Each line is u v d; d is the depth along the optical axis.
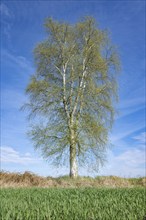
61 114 24.97
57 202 7.80
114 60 26.66
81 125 24.27
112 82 26.11
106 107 25.38
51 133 24.20
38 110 25.30
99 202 7.80
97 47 26.31
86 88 25.59
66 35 26.61
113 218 5.53
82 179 20.91
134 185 19.81
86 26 26.55
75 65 26.09
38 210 6.18
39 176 19.17
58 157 23.94
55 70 26.53
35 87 25.14
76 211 6.22
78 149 24.09
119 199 8.59
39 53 26.19
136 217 5.57
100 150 24.44
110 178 21.47
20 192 10.91
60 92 25.50
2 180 17.25
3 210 6.22
